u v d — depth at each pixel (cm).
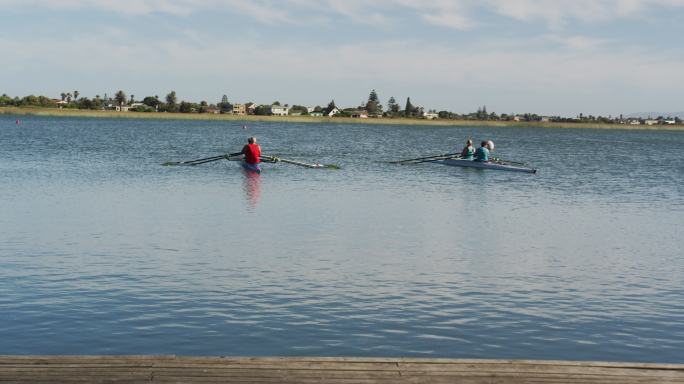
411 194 3556
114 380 816
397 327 1331
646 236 2436
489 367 869
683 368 870
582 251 2145
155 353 1167
